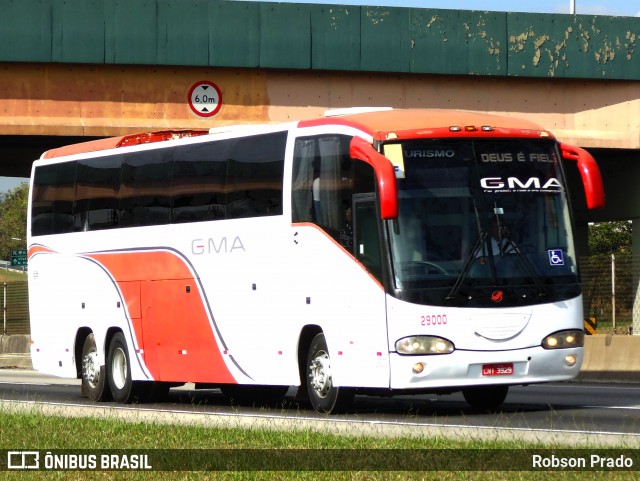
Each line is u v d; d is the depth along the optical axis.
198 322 41.25
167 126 63.28
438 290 33.50
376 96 64.88
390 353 33.59
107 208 45.72
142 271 43.72
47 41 61.69
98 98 63.09
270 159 38.41
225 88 63.84
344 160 35.41
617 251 164.00
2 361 80.44
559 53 65.25
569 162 79.06
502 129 35.16
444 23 64.12
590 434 28.12
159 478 22.73
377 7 63.50
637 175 73.75
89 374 46.25
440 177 34.22
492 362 33.69
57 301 48.25
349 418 34.72
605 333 62.28
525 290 34.12
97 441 28.62
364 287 34.41
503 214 34.44
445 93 65.50
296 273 37.06
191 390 53.34
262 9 62.66
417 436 27.91
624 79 66.06
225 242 40.09
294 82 64.19
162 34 62.19
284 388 45.94
